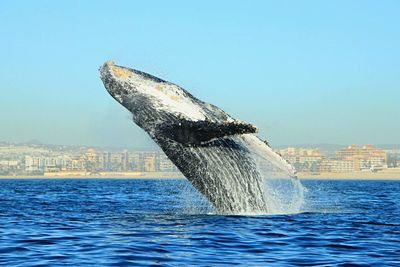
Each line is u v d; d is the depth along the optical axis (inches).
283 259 1284.4
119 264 1213.7
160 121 1813.5
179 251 1341.0
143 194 4544.8
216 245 1417.3
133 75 1884.8
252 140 1763.0
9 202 3230.8
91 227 1733.5
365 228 1739.7
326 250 1385.3
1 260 1255.5
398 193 5142.7
